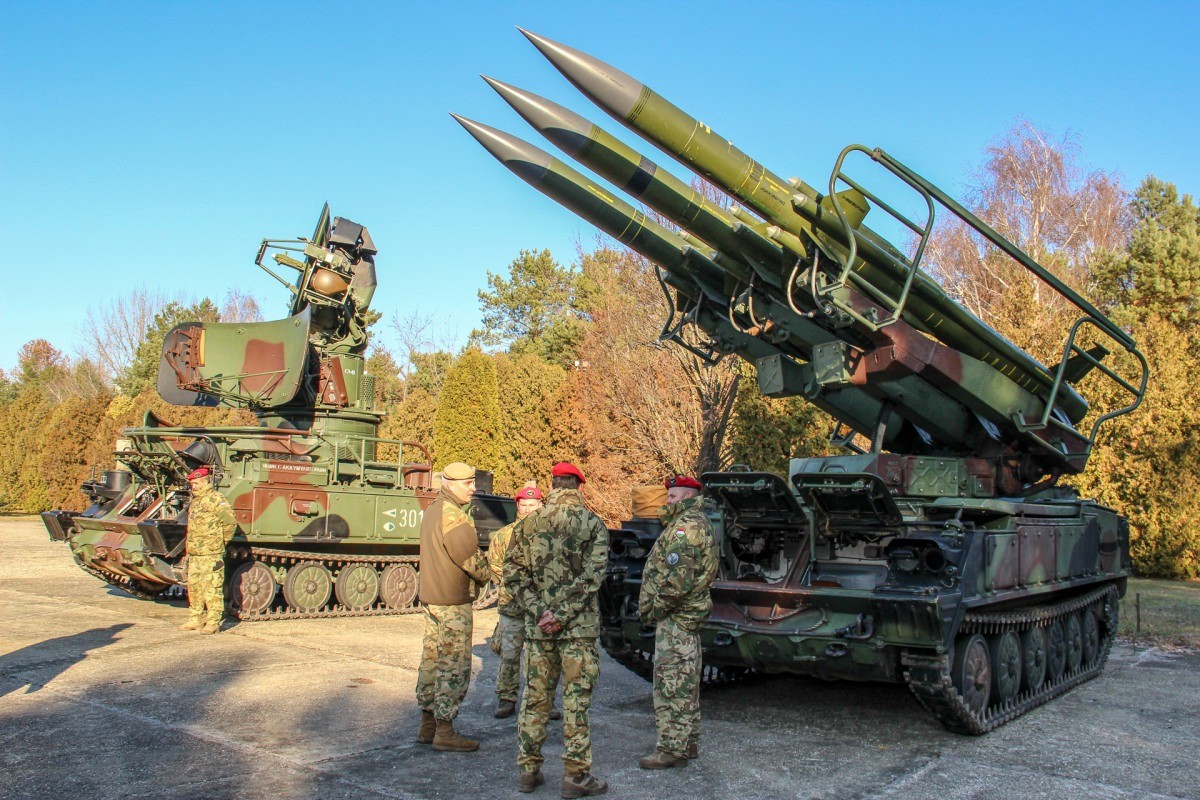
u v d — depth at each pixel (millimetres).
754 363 8789
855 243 7027
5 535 24703
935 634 5867
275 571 11625
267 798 4969
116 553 11664
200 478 10461
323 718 6684
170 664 8539
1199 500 16766
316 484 11977
